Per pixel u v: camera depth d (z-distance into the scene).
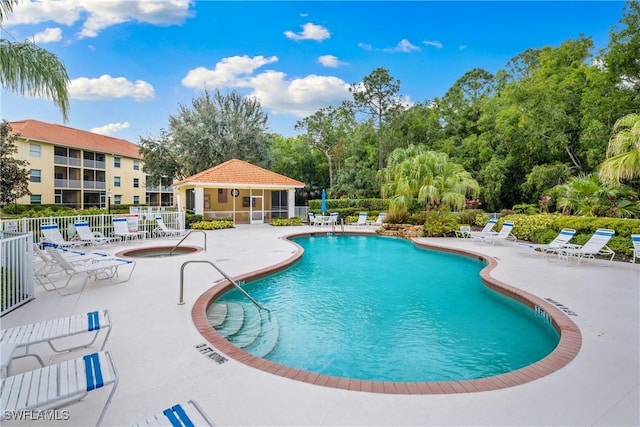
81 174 36.44
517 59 30.77
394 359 4.77
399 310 6.74
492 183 24.31
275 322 6.04
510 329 5.83
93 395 3.18
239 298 7.30
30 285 6.05
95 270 7.30
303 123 38.94
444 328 5.86
